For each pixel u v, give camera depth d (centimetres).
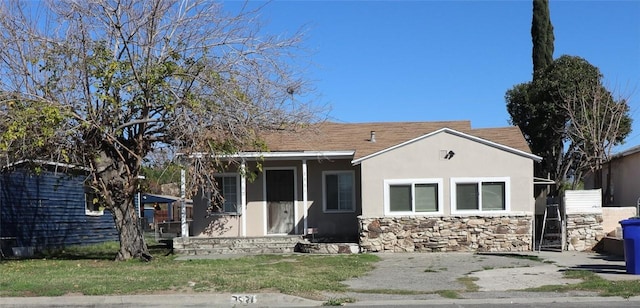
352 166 2020
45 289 1077
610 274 1225
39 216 2180
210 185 1698
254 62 1577
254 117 1617
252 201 2031
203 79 1496
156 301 1004
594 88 2686
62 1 1468
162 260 1634
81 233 2441
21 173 2083
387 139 2117
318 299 1013
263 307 976
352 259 1587
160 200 2958
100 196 1688
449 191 1772
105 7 1449
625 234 1225
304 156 1941
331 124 2317
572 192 1714
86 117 1481
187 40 1526
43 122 1378
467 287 1118
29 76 1475
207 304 999
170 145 1627
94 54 1460
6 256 1928
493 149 1769
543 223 1781
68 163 1577
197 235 2012
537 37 3105
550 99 2825
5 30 1476
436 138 1789
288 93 1675
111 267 1462
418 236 1762
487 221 1748
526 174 1753
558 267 1366
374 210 1789
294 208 2028
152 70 1455
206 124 1522
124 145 1620
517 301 980
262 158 1727
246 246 1869
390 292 1073
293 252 1828
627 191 2203
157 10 1497
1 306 995
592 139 2441
